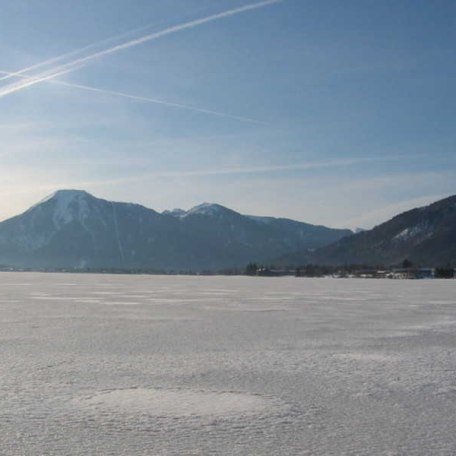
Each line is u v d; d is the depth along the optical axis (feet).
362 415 32.71
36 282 310.45
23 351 54.29
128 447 27.04
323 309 108.58
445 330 73.56
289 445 27.43
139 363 48.32
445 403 35.40
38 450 26.58
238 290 202.80
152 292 181.98
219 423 31.12
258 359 50.57
